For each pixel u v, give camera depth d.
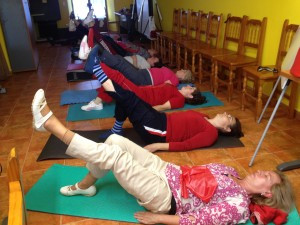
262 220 1.35
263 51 2.91
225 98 3.06
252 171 1.83
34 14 7.29
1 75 4.11
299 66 1.56
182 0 4.84
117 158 1.30
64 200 1.57
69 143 1.31
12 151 0.96
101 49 2.81
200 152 2.04
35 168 1.90
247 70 2.57
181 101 2.73
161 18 5.99
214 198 1.34
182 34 4.70
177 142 2.03
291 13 2.46
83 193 1.57
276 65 2.58
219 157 1.98
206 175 1.39
